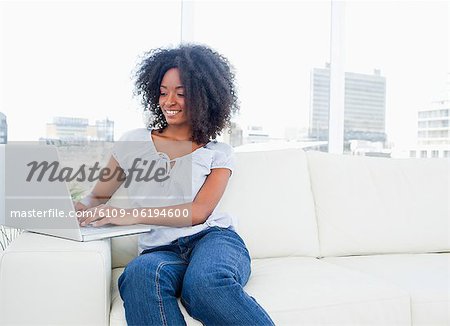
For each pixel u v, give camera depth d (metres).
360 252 1.88
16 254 1.13
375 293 1.33
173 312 1.13
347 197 1.91
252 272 1.52
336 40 2.80
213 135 1.68
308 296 1.27
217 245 1.33
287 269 1.52
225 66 1.74
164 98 1.60
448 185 2.03
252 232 1.73
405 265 1.68
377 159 2.05
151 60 1.70
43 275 1.14
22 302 1.13
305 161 1.93
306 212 1.84
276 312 1.22
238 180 1.78
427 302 1.37
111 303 1.26
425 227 1.94
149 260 1.21
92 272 1.15
